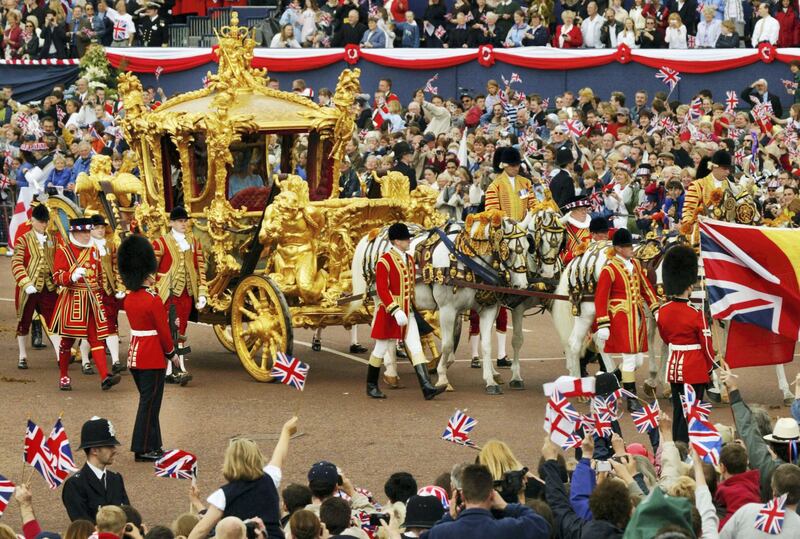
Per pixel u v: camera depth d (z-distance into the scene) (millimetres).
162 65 146625
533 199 87125
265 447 71000
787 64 129375
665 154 105188
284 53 142000
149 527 58188
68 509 54406
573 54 134875
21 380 86438
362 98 134750
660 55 132125
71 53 155625
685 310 69188
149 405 69500
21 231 89500
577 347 81250
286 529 48562
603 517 43156
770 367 91688
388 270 81562
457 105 133750
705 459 45719
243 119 87500
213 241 87438
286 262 85312
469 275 82375
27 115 138875
